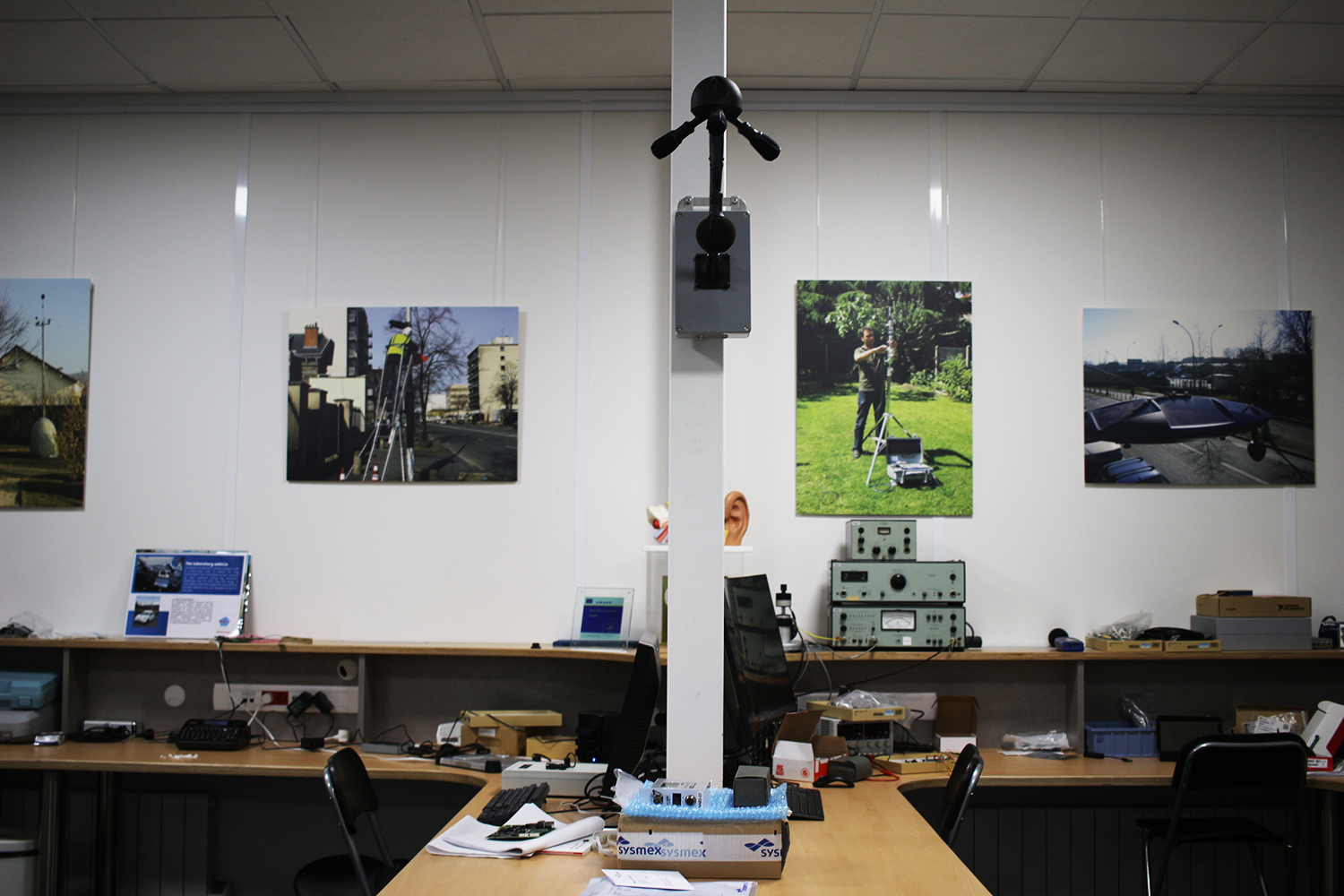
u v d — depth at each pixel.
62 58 3.77
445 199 4.03
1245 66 3.78
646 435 3.92
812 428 3.90
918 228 3.99
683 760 2.36
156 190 4.07
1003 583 3.87
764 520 3.88
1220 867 3.71
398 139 4.05
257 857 3.82
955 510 3.88
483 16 3.45
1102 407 3.94
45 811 3.43
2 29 3.54
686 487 2.40
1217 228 4.01
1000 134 4.02
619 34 3.57
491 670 3.82
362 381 3.95
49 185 4.09
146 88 4.02
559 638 3.86
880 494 3.88
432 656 3.82
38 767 3.37
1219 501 3.92
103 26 3.53
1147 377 3.94
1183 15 3.43
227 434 3.98
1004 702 3.77
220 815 3.83
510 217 4.01
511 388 3.93
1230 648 3.65
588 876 2.13
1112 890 3.69
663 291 3.96
